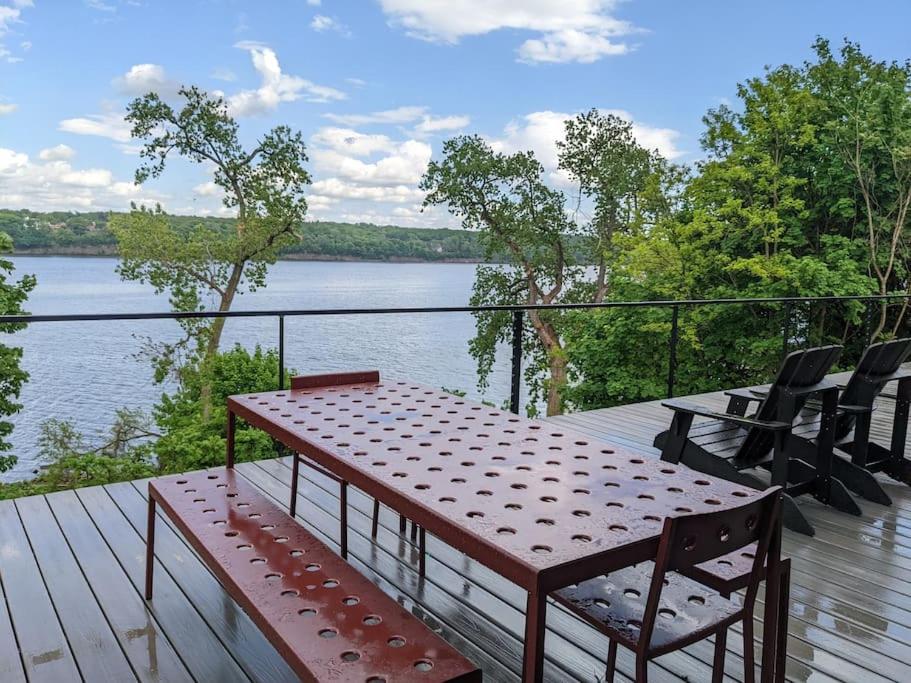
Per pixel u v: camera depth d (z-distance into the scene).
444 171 21.28
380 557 2.80
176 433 12.76
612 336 13.01
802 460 3.67
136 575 2.61
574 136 21.22
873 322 12.66
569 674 2.04
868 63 13.65
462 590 2.54
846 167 12.30
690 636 1.55
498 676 2.02
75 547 2.85
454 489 1.75
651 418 5.43
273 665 2.04
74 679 1.97
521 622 2.32
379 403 2.77
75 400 12.20
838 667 2.11
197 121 18.92
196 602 2.41
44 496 3.43
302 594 1.73
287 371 8.98
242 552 1.97
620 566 1.43
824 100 13.12
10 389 15.19
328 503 3.39
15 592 2.47
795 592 2.60
